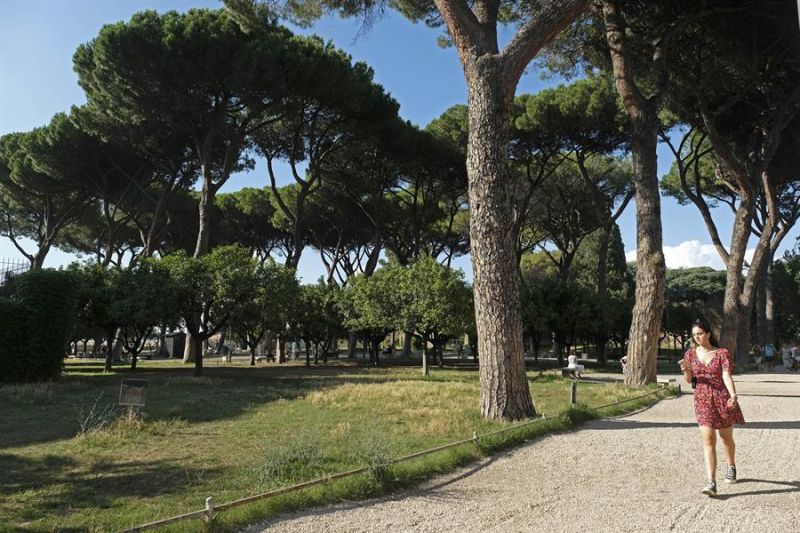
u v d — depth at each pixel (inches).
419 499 201.9
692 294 2139.5
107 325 896.9
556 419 350.9
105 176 1283.2
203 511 171.9
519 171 1347.2
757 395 556.1
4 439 328.8
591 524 169.5
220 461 271.9
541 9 416.5
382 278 1000.9
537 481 225.3
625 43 651.5
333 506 194.7
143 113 1029.2
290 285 839.7
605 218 1371.8
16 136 1344.7
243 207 1621.6
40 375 698.2
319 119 1185.4
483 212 379.2
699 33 773.3
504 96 387.5
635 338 621.9
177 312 815.1
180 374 852.6
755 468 239.3
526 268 2340.1
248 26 788.6
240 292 792.3
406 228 1519.4
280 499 191.3
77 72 1084.5
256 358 1603.1
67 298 737.6
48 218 1346.0
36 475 245.1
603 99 1072.8
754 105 907.4
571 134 1146.7
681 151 1154.7
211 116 1040.2
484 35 401.1
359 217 1493.6
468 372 1000.9
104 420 366.9
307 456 249.4
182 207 1547.7
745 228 949.8
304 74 996.6
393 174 1342.3
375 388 617.3
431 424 346.9
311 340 1349.7
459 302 890.7
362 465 231.8
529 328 1347.2
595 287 2171.5
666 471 239.0
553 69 858.1
